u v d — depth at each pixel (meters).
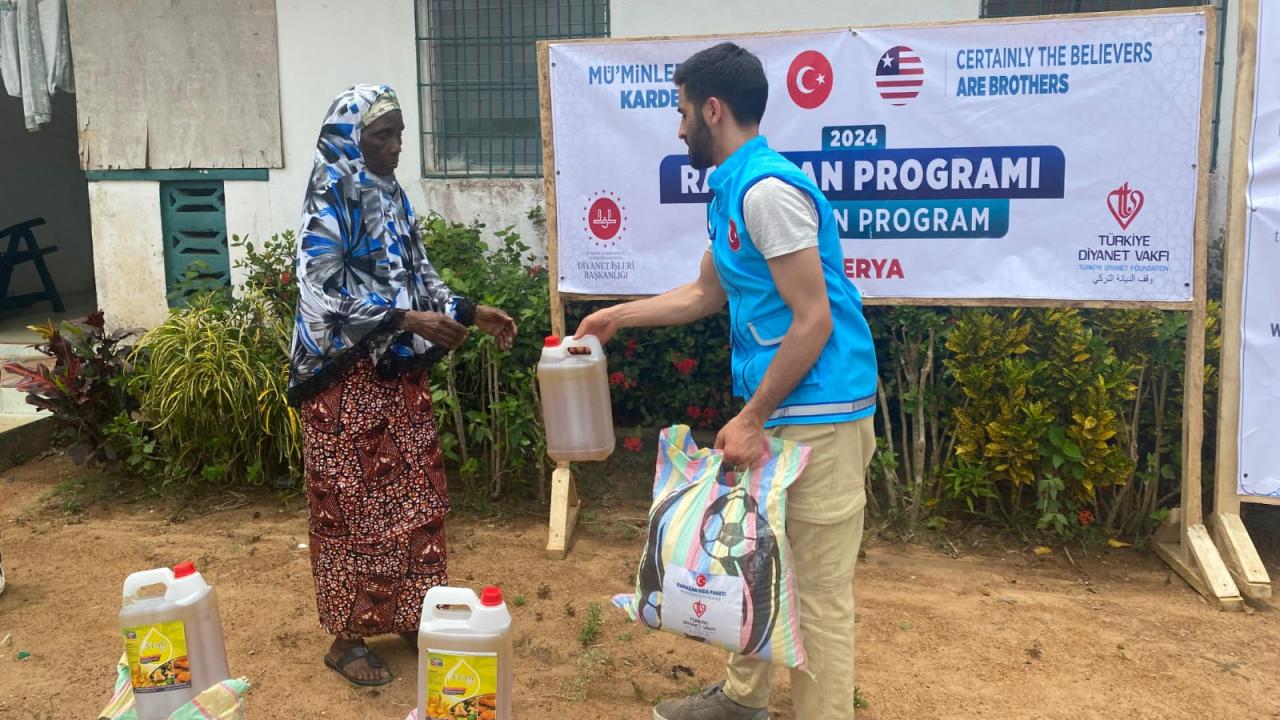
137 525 4.86
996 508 4.79
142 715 2.51
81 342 5.44
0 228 9.12
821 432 2.51
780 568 2.47
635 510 5.01
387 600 3.28
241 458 5.29
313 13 5.95
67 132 9.79
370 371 3.15
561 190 4.48
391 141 3.10
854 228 4.34
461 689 2.33
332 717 3.16
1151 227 4.06
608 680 3.39
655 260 4.47
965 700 3.24
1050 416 4.40
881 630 3.73
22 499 5.22
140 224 6.41
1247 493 4.10
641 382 5.56
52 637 3.70
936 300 4.32
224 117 6.16
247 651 3.59
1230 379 4.05
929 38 4.12
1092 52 4.00
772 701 3.26
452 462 5.45
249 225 6.26
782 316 2.51
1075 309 4.57
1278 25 3.80
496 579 4.21
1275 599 4.00
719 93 2.53
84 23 6.22
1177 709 3.18
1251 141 3.89
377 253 3.11
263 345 5.35
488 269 5.34
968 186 4.20
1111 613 3.88
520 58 5.85
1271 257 3.92
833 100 4.25
